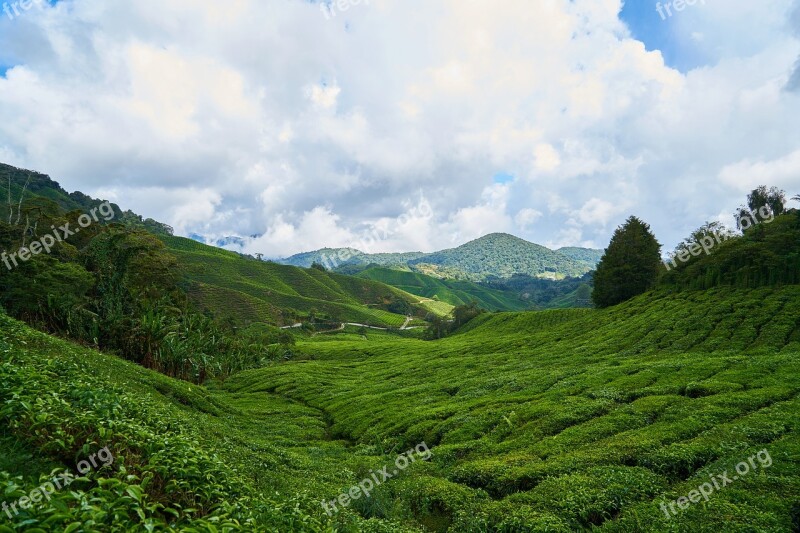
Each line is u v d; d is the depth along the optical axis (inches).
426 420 1416.1
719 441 845.8
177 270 3417.8
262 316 6806.1
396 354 3732.8
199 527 317.7
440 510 795.4
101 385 741.9
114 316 1936.5
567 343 2664.9
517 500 754.2
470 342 3654.0
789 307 2233.0
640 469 791.1
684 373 1432.1
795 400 1028.5
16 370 545.0
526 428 1156.5
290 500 531.8
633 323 2667.3
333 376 2869.1
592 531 633.6
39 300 1690.5
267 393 2463.1
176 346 2139.5
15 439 423.5
